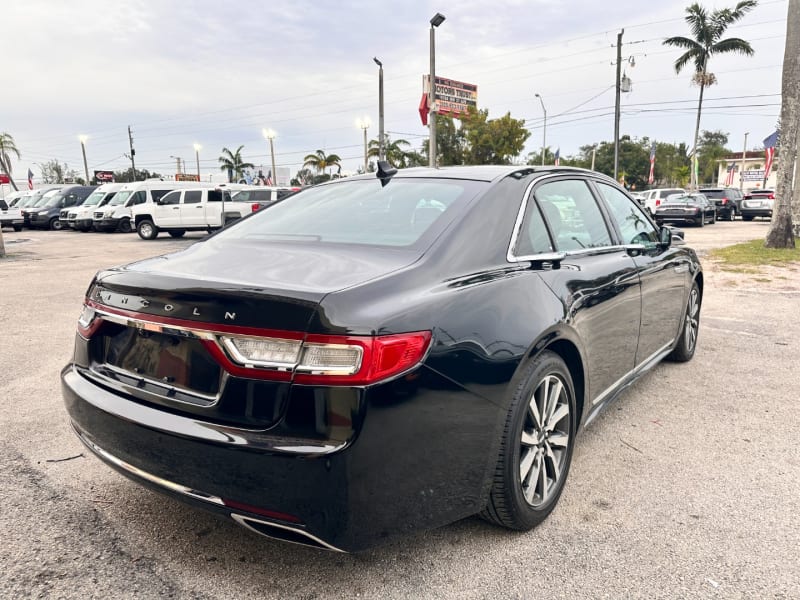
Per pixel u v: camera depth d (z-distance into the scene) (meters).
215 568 2.29
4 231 27.72
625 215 3.81
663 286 3.96
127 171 92.00
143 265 2.49
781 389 4.32
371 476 1.86
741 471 3.06
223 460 1.90
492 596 2.13
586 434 3.55
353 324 1.85
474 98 44.53
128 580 2.21
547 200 2.99
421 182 2.96
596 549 2.40
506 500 2.35
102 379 2.35
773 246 13.38
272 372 1.86
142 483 2.16
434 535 2.51
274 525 1.89
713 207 25.70
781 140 13.15
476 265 2.39
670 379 4.56
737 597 2.11
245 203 23.53
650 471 3.07
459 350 2.08
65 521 2.61
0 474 3.04
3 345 5.62
